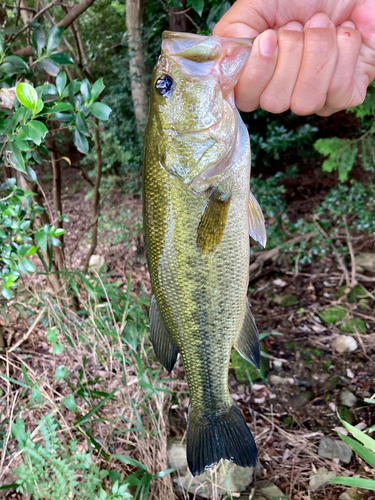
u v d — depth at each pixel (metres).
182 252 0.27
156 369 0.56
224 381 0.31
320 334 0.67
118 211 1.13
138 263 0.94
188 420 0.32
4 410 0.49
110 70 1.30
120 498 0.33
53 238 0.45
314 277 0.81
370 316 0.69
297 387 0.57
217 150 0.25
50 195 1.29
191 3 0.41
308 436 0.50
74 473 0.42
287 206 1.05
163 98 0.25
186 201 0.26
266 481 0.45
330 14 0.25
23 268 0.42
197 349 0.29
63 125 0.37
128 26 1.12
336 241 0.88
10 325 0.63
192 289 0.28
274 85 0.23
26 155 0.37
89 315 0.55
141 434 0.45
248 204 0.28
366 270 0.80
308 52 0.22
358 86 0.26
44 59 0.35
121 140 1.22
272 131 1.02
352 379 0.57
